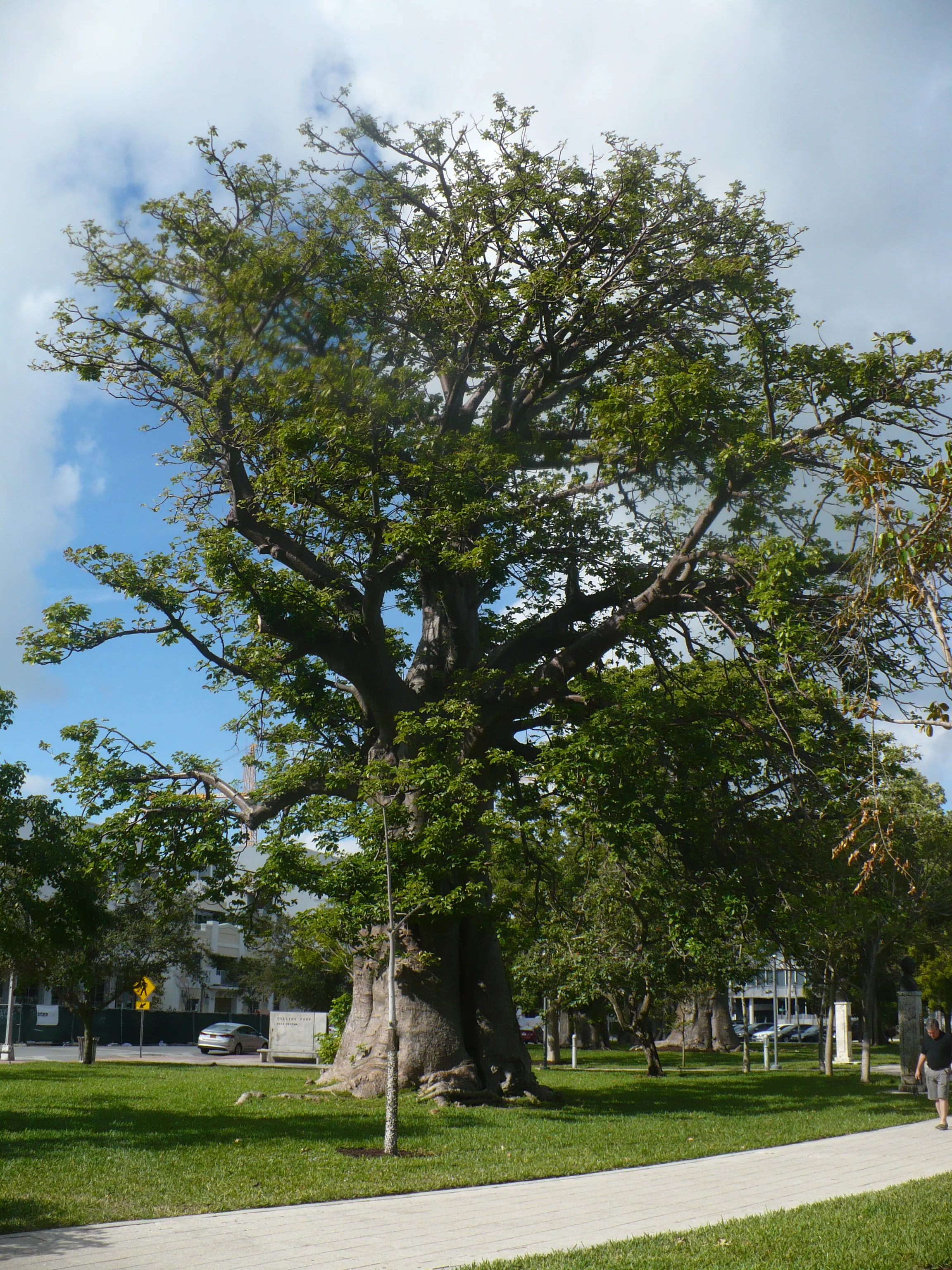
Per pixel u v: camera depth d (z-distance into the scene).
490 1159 14.07
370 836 21.36
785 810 23.23
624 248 25.09
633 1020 37.44
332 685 27.94
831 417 19.64
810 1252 8.49
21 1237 8.97
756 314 22.98
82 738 24.47
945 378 19.22
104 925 18.20
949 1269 8.16
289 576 24.84
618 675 26.66
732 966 32.06
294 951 31.72
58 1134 15.10
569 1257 8.24
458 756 23.25
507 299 24.34
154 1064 38.91
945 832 34.25
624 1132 17.38
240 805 24.11
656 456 20.89
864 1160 14.75
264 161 24.27
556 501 24.98
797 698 20.94
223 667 25.05
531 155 24.97
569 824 24.78
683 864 24.62
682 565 21.94
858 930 32.50
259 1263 8.14
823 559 18.69
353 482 23.11
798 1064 47.03
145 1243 8.79
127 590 23.77
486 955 24.61
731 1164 14.31
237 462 23.53
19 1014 63.72
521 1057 23.92
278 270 23.53
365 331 24.62
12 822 17.05
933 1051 18.92
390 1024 14.75
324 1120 18.08
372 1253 8.56
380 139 26.94
